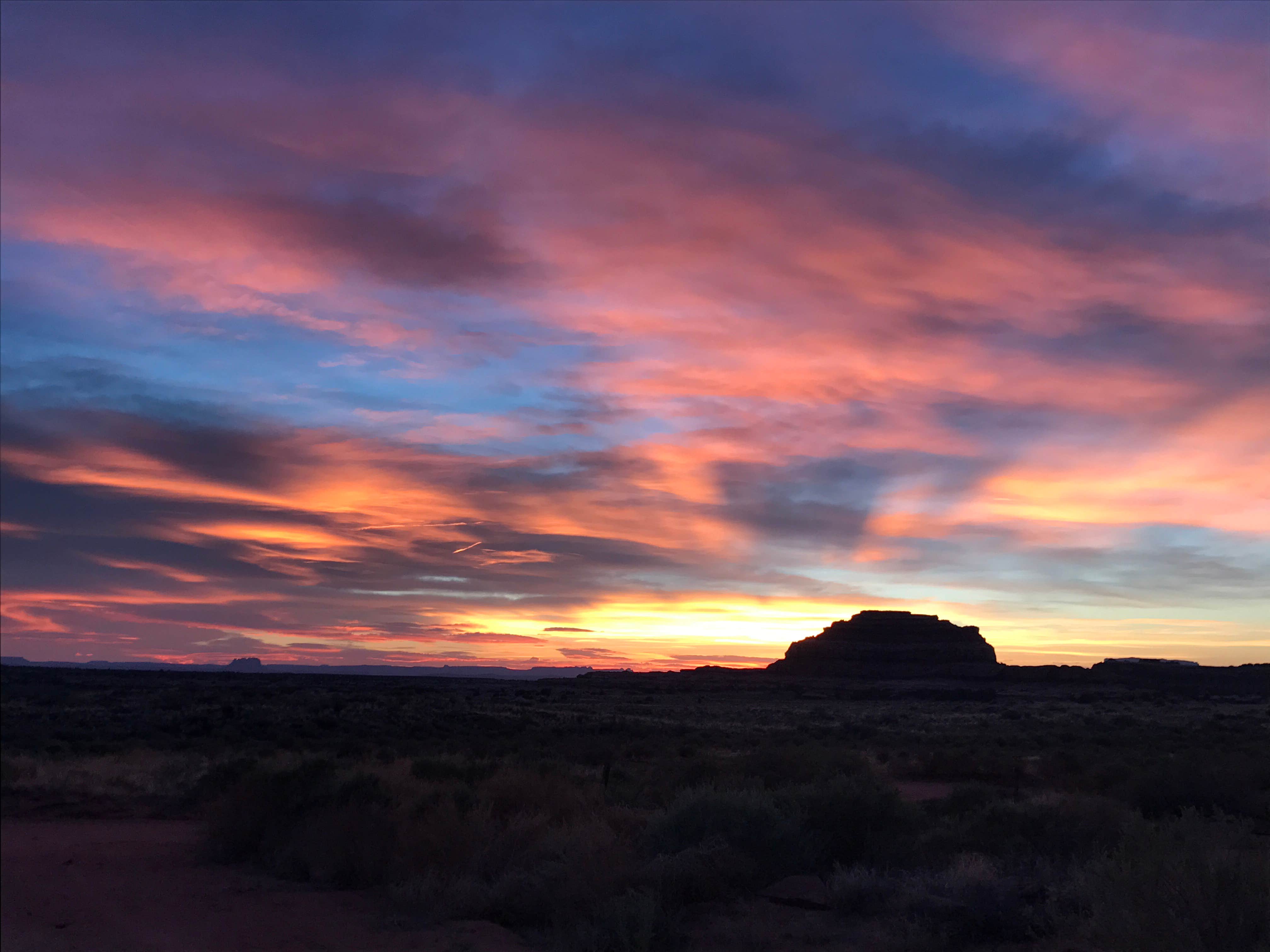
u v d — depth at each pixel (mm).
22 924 12031
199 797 23266
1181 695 59125
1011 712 71750
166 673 155750
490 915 12000
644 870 11477
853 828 12891
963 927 9531
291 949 10852
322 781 17469
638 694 119875
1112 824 12211
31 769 27344
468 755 31531
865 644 156125
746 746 41844
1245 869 6996
